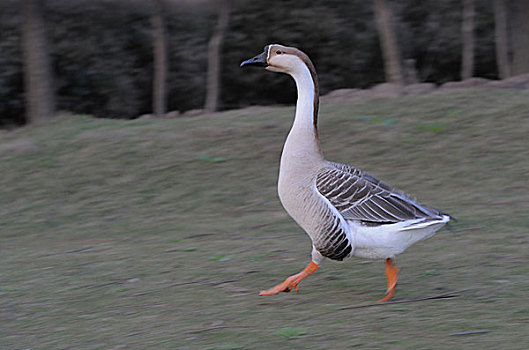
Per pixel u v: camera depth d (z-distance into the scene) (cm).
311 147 1085
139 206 1908
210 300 1116
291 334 914
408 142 2180
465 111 2364
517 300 1020
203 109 3316
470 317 950
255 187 1988
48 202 1961
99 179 2075
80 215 1872
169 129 2397
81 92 3159
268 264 1332
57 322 1044
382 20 2853
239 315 1023
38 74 2756
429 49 3425
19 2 3011
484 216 1617
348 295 1113
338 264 1318
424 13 3409
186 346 897
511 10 3388
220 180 2039
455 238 1448
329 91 3397
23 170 2150
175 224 1750
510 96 2489
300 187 1063
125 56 3195
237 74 3344
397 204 1015
